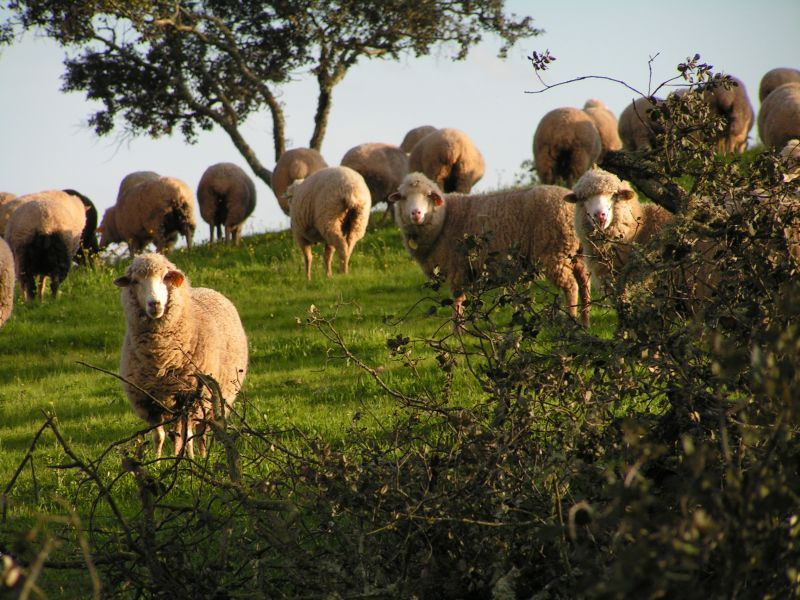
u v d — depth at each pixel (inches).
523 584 316.5
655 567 209.5
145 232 1823.3
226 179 1962.4
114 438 749.3
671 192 474.3
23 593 209.5
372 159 1968.5
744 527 219.9
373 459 355.9
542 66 410.3
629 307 363.9
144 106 2696.9
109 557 324.2
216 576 327.0
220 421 374.3
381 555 332.8
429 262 1040.8
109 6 2369.6
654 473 326.3
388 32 2691.9
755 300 344.8
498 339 388.8
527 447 343.9
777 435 228.1
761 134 1792.6
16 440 761.0
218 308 710.5
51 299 1425.9
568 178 1760.6
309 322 390.6
